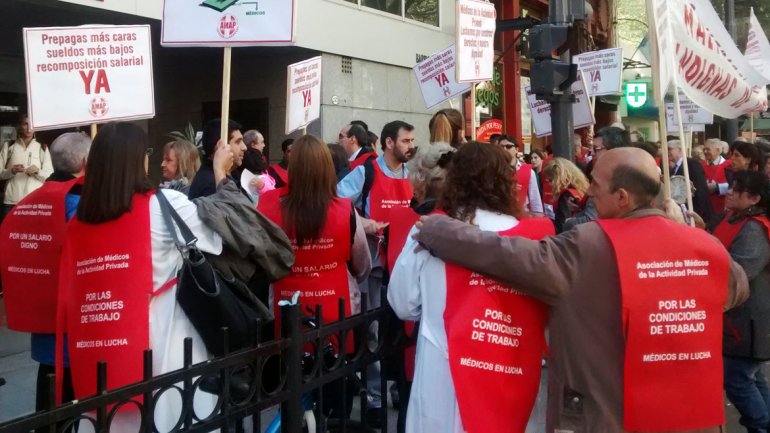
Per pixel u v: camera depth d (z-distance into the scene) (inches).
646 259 109.1
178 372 111.3
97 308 126.4
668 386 108.3
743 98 202.1
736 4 1035.3
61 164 155.5
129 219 127.7
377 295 217.3
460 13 261.7
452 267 122.7
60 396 130.6
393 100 559.5
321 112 490.9
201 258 127.7
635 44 1172.5
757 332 179.8
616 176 114.2
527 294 116.8
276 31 184.2
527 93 360.2
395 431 204.5
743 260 178.4
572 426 110.9
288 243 144.6
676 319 108.6
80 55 177.2
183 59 519.2
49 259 150.3
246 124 516.7
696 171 348.8
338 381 159.5
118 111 183.5
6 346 287.4
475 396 118.3
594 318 110.0
